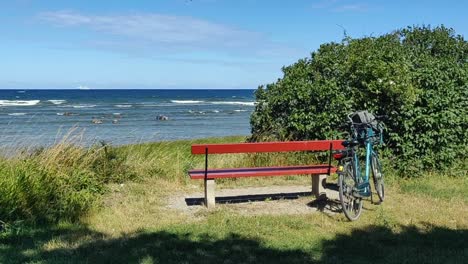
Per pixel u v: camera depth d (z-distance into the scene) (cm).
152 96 13475
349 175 703
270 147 783
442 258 540
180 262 528
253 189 926
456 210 748
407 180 959
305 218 705
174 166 1043
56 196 719
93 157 951
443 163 1007
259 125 1172
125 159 1019
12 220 653
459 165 1016
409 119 995
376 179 788
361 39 1178
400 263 528
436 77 1011
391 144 1026
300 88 1073
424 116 980
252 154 1082
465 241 602
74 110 6456
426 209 752
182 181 972
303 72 1118
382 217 700
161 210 756
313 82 1092
